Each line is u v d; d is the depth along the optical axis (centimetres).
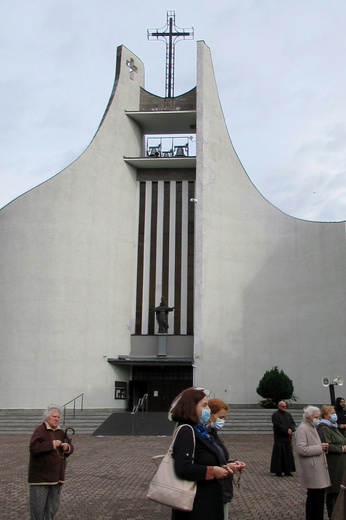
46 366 2830
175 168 3406
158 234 3319
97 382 2952
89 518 746
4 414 2619
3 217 2961
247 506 837
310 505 652
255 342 3008
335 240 2892
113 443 1853
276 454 1144
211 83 3266
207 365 2873
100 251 3097
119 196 3262
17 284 2880
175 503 378
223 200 3139
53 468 604
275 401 2650
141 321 3209
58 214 3000
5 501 870
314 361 2855
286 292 3028
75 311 2944
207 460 401
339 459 707
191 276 3234
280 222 3130
